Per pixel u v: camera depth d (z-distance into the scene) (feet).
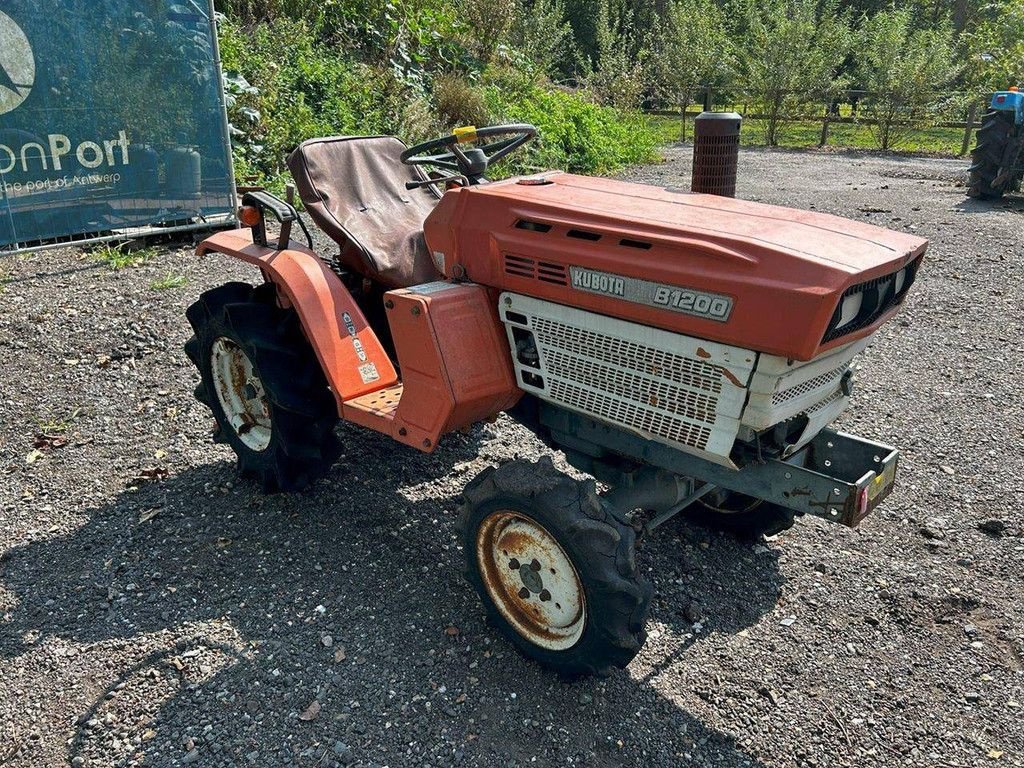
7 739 8.45
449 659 9.59
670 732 8.83
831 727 9.00
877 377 17.67
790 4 69.15
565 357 9.27
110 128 21.76
